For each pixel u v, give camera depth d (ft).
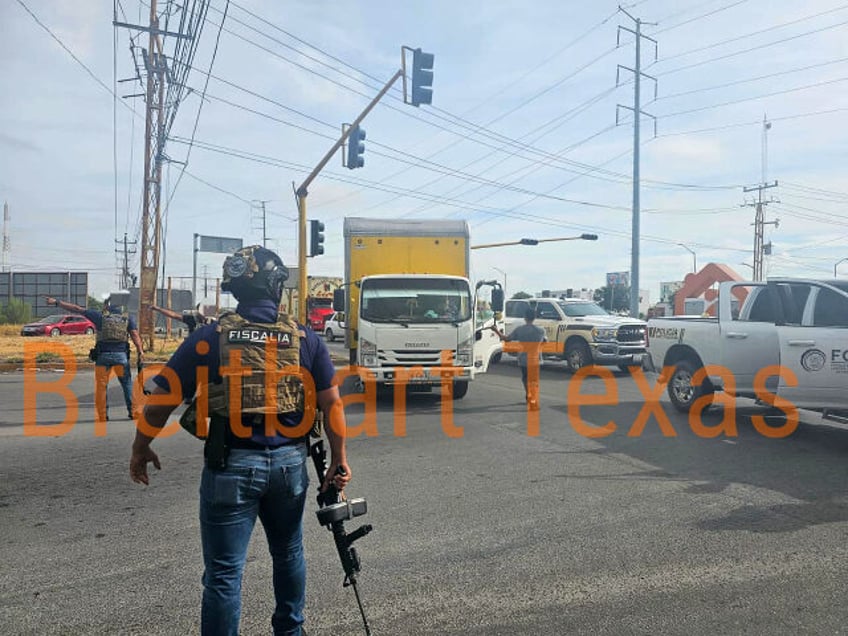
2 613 13.02
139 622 12.67
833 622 12.53
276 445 9.59
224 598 9.32
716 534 17.15
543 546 16.39
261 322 9.88
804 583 14.24
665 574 14.70
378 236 45.39
